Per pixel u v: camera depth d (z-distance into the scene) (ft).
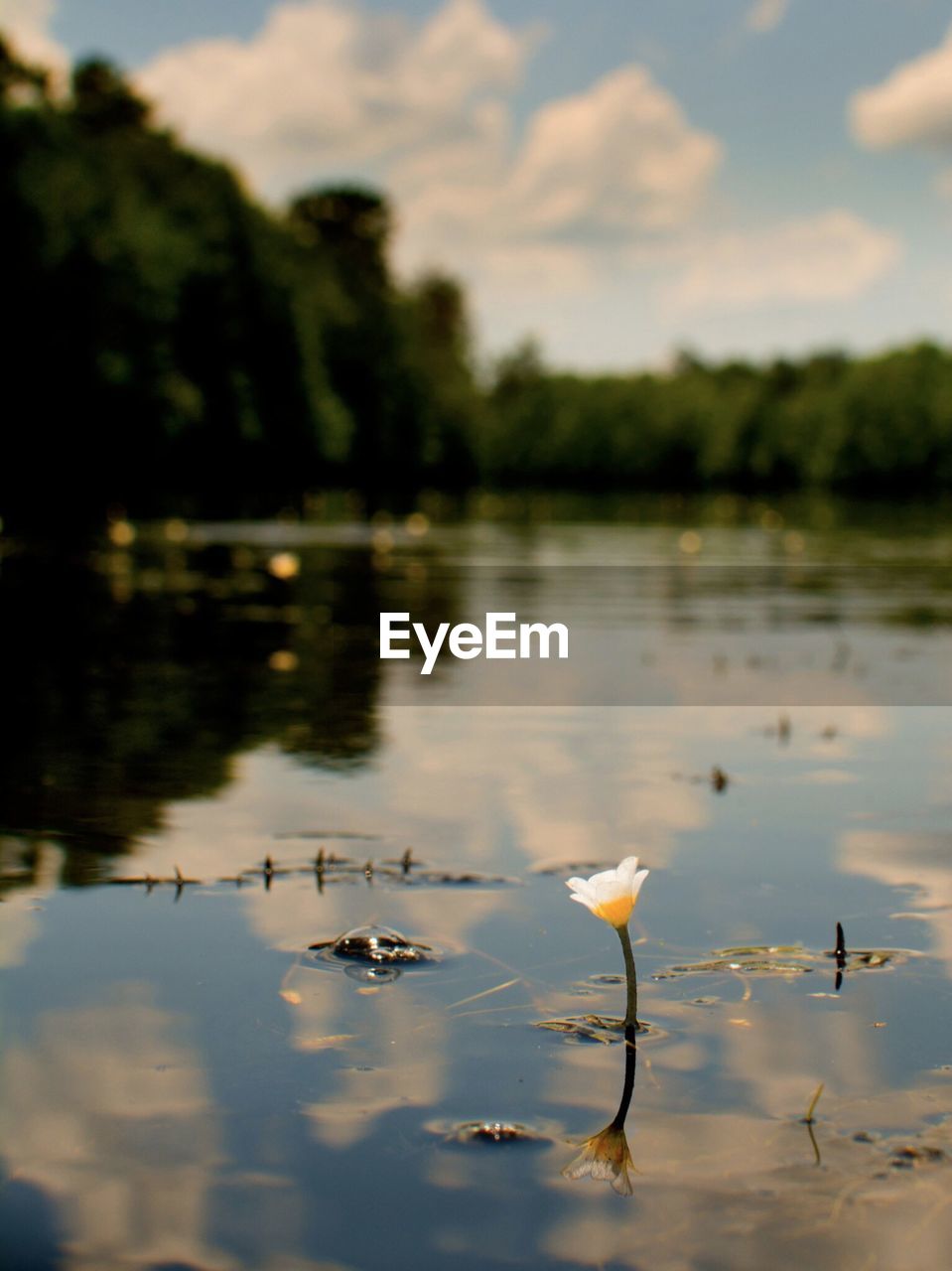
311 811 11.43
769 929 8.28
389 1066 6.19
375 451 195.52
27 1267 4.52
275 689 18.69
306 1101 5.83
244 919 8.40
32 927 8.19
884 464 259.19
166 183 146.51
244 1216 4.86
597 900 6.68
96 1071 6.09
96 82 167.94
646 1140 5.49
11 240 107.65
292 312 153.89
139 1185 5.08
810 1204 4.96
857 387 262.47
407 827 10.88
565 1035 6.59
